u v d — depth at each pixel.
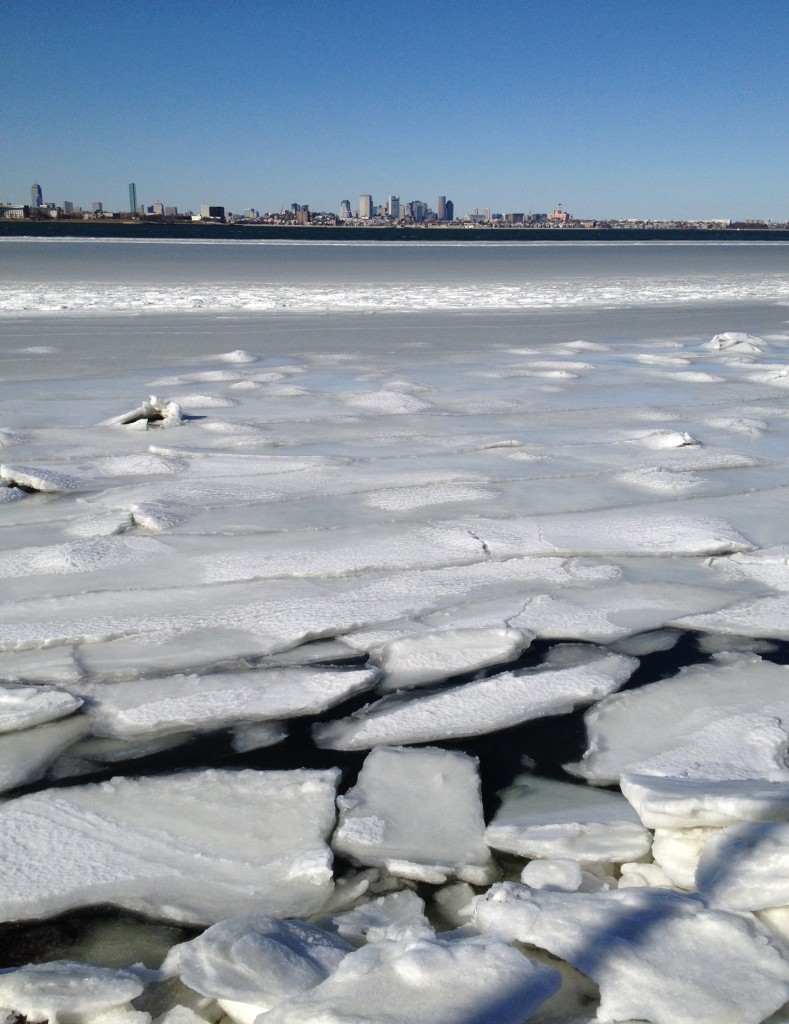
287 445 6.61
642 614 3.93
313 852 2.40
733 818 2.29
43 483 5.47
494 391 8.77
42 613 3.82
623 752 2.91
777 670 3.43
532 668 3.47
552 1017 1.81
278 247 55.62
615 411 7.94
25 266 28.39
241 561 4.41
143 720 3.07
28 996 1.88
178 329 13.05
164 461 6.05
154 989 1.95
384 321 14.45
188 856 2.42
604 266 34.03
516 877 2.36
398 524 4.94
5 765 2.84
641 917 2.02
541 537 4.77
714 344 11.65
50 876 2.34
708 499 5.45
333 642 3.65
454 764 2.84
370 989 1.79
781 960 1.89
